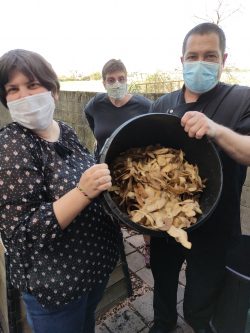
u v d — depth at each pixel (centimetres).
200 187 100
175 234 82
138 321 172
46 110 100
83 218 101
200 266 130
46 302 98
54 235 88
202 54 116
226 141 95
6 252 106
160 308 155
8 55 94
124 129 93
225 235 126
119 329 167
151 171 100
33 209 89
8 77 94
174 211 90
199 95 122
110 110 217
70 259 99
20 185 88
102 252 109
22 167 89
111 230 114
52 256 96
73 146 113
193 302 137
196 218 94
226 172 117
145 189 95
